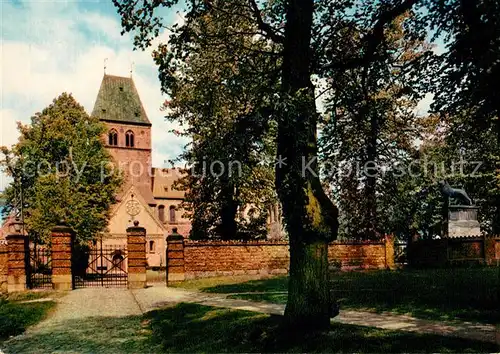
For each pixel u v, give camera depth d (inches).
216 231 1407.5
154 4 474.0
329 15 517.7
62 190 1581.0
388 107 604.1
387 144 1104.2
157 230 2652.6
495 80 424.5
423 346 353.7
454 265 1034.7
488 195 1422.2
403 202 1336.1
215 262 1021.8
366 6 519.8
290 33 434.9
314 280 417.7
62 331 529.3
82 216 1599.4
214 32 532.1
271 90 433.4
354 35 537.0
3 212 1796.3
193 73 573.0
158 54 497.4
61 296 784.9
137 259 909.8
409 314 493.4
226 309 573.3
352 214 1223.5
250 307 589.3
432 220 1596.9
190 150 1186.6
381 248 1175.6
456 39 450.6
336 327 424.5
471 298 540.7
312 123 427.2
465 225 1138.7
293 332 410.0
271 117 452.1
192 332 484.1
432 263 1110.4
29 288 886.4
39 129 1731.1
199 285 890.1
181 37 498.6
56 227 892.0
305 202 418.3
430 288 642.2
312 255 420.5
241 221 1466.5
